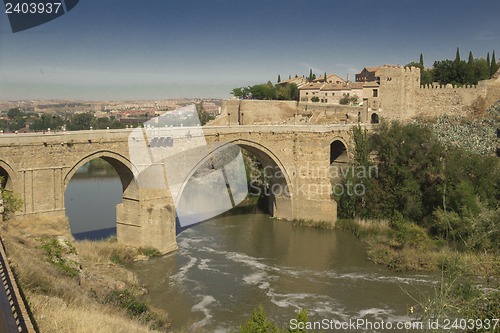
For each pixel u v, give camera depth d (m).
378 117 117.69
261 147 76.38
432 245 61.00
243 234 72.25
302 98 168.25
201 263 58.41
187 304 46.16
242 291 49.91
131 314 36.59
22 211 49.72
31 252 35.47
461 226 59.44
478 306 18.98
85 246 56.19
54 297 25.31
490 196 68.69
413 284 51.59
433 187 71.38
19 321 14.80
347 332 40.53
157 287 50.03
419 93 119.94
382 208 74.81
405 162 75.94
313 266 57.97
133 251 58.59
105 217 79.19
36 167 50.81
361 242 67.94
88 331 21.20
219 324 41.97
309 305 46.62
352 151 82.94
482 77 143.88
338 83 169.00
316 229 75.25
